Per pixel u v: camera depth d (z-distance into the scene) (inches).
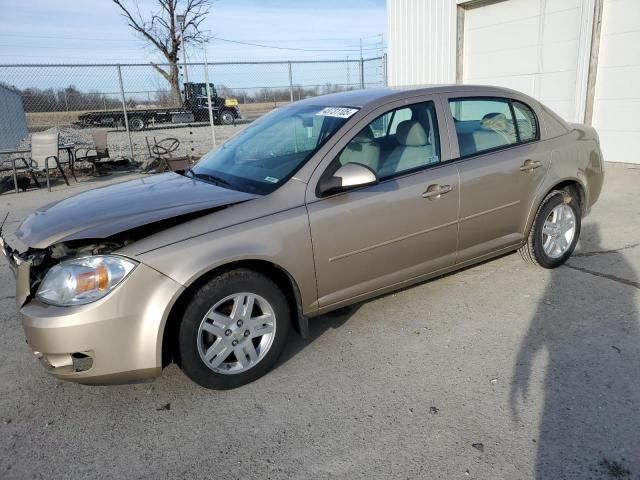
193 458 96.3
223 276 110.6
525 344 129.3
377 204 128.9
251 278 113.7
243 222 113.0
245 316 114.9
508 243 161.5
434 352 128.3
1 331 152.1
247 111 570.6
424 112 144.1
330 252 123.7
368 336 138.1
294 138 139.1
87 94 545.0
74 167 494.3
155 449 99.3
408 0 477.1
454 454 93.0
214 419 107.2
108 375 103.0
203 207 114.7
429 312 149.8
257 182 128.1
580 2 348.2
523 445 94.0
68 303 100.6
